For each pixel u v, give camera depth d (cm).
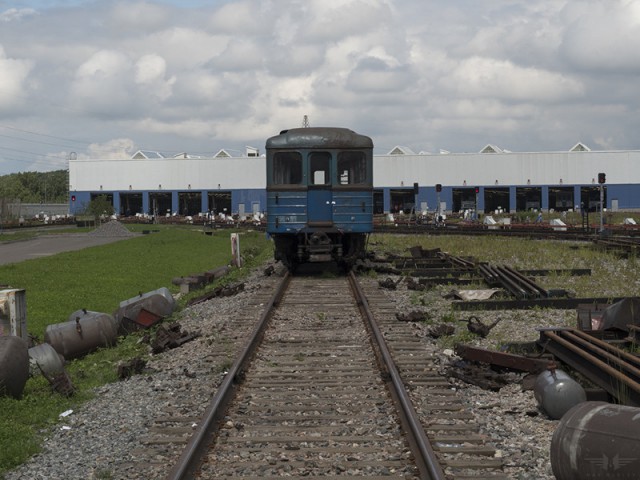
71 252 3788
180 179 10244
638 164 9450
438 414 804
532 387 886
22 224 7581
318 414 808
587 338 979
